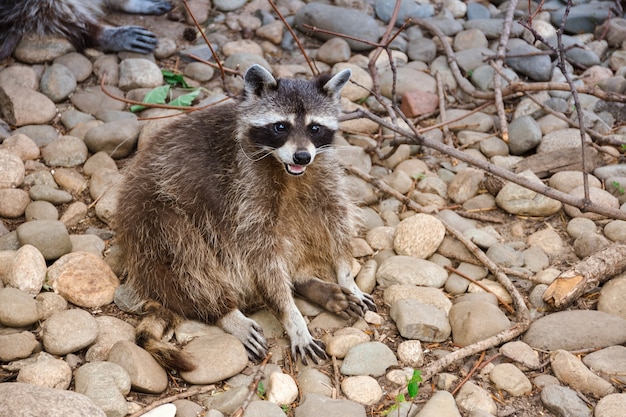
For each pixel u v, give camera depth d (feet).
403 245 6.87
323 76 6.64
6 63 8.11
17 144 7.39
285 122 6.47
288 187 6.57
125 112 7.76
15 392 5.68
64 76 7.87
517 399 6.05
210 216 6.57
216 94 7.91
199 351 6.20
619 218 6.73
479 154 7.63
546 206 7.13
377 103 7.97
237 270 6.56
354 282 6.71
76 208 7.09
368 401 6.05
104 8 8.66
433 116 7.97
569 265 6.82
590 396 6.02
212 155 6.61
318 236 6.71
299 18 8.52
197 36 8.50
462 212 7.24
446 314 6.49
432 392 6.10
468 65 8.23
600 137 7.50
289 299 6.44
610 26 8.52
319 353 6.29
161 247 6.53
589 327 6.29
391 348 6.36
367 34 8.38
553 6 8.84
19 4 8.10
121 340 6.16
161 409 5.92
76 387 5.97
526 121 7.65
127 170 6.87
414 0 8.85
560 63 6.69
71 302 6.51
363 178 7.32
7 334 6.20
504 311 6.57
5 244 6.75
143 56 8.23
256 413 5.89
